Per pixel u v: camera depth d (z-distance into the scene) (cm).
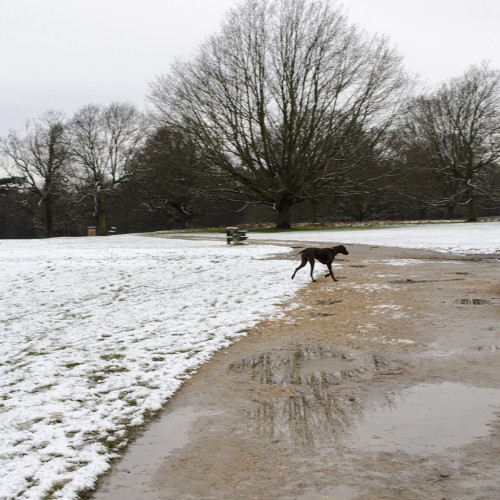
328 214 7162
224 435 557
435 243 2839
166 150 4962
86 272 1988
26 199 7138
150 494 446
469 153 5472
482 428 543
